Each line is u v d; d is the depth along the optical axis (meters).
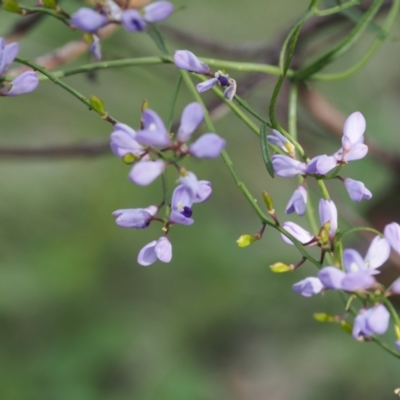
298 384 0.73
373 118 0.67
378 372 0.71
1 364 0.68
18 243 0.72
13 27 0.42
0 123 0.69
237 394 0.72
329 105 0.45
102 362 0.69
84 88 0.61
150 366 0.70
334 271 0.34
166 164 0.34
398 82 0.69
